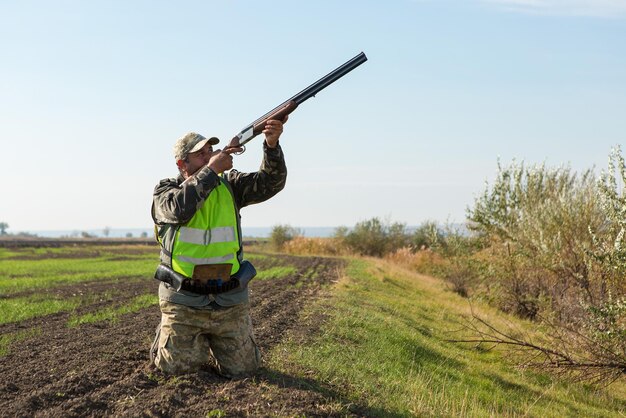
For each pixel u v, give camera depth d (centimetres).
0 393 574
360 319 1222
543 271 1609
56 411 515
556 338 1152
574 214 1352
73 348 775
